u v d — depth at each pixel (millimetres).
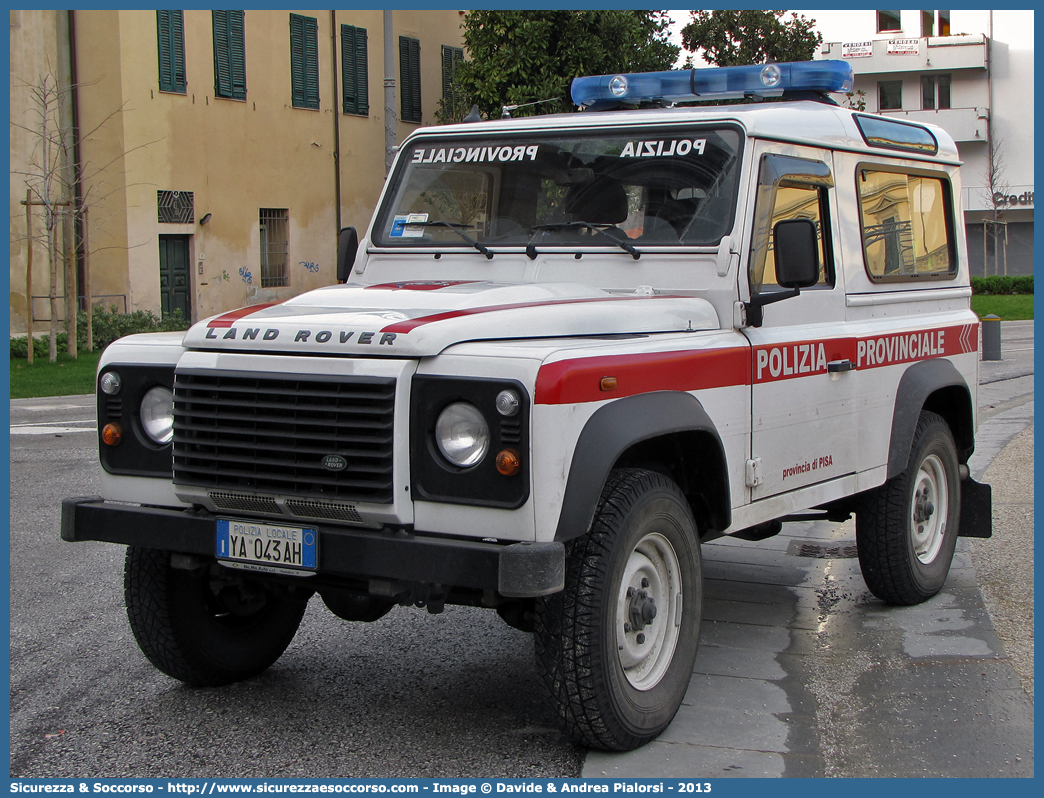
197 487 3975
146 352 4227
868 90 47531
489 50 21203
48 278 20734
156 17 21062
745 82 5789
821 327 5211
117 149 20578
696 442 4340
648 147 4898
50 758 3992
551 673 3756
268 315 4059
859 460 5457
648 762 3908
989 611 5746
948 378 6133
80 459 10516
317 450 3715
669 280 4691
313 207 24938
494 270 5000
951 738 4109
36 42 20188
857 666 4926
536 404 3506
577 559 3762
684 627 4238
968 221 48812
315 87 24766
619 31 21156
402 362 3652
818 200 5285
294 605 4988
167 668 4574
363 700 4559
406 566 3613
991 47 46344
